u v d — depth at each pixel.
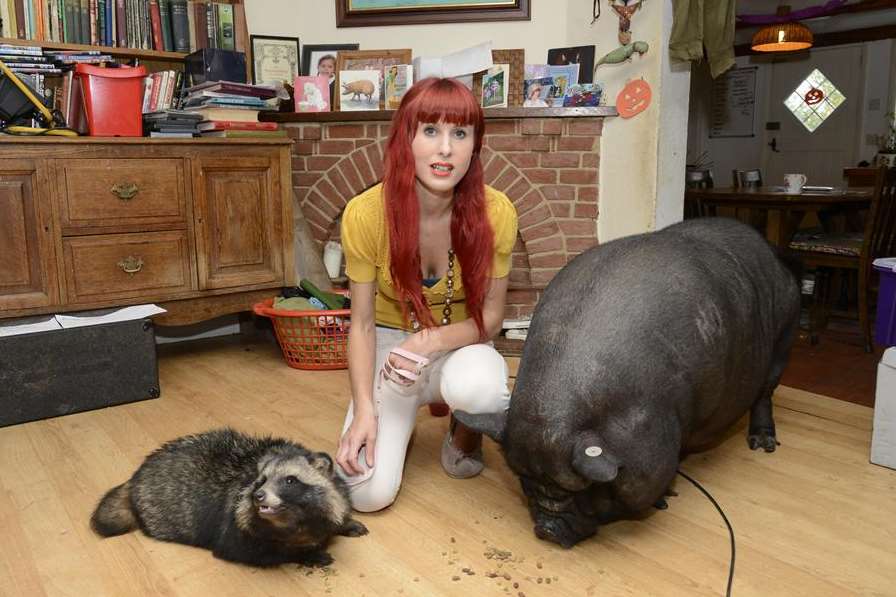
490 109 3.78
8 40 3.36
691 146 10.85
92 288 3.19
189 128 3.44
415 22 4.16
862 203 4.69
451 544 1.93
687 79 3.78
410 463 2.45
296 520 1.63
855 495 2.21
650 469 1.72
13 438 2.68
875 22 8.82
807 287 4.21
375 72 3.94
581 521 1.83
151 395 3.12
